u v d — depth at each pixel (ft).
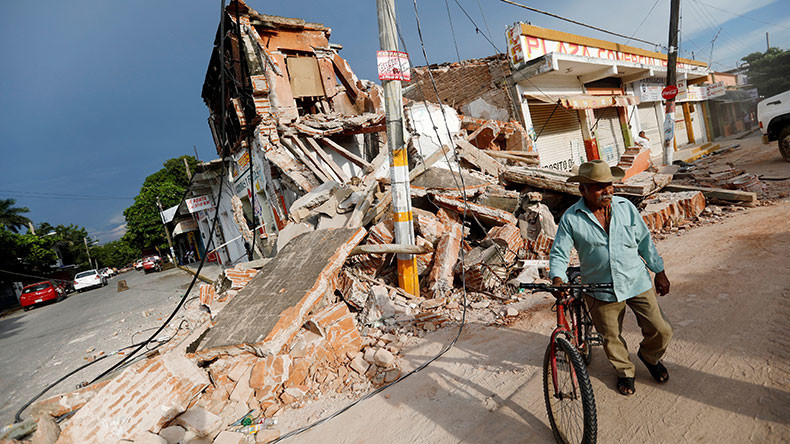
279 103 38.83
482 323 15.51
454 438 9.18
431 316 16.29
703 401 8.64
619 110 62.44
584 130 54.29
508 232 20.52
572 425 7.95
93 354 23.29
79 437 9.98
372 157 43.14
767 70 149.89
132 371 11.37
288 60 43.75
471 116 49.19
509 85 45.11
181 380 12.00
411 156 33.14
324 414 11.37
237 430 11.17
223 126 14.53
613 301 8.65
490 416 9.71
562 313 8.82
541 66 41.86
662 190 29.32
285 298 15.14
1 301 97.14
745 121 126.62
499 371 11.71
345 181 34.73
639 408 8.88
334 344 13.91
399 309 17.44
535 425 9.04
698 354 10.43
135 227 141.28
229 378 13.03
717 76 111.55
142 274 113.91
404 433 9.79
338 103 47.42
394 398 11.44
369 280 20.01
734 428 7.70
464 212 23.39
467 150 33.47
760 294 12.89
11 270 100.94
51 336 34.42
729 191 25.95
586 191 8.45
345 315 14.71
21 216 131.44
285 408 12.13
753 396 8.43
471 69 47.78
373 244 21.06
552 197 27.09
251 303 15.72
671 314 13.02
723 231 20.76
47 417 10.66
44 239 113.50
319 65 45.60
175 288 49.42
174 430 11.02
